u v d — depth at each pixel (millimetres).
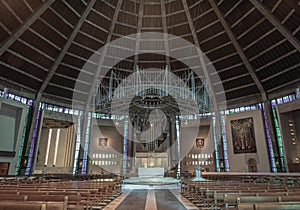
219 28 24781
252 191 5238
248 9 21875
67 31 23484
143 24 26625
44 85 25750
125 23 26016
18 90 24156
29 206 2635
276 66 24031
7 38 20047
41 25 21562
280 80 24844
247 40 24047
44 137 30844
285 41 21750
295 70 22984
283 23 20641
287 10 19750
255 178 20688
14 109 23125
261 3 20656
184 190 10938
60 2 20938
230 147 28734
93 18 24250
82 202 5281
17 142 22766
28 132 24672
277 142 24891
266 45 23266
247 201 3707
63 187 6625
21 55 22281
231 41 24797
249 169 26609
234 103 29797
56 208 2736
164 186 16297
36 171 27688
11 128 22656
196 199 8227
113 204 7789
